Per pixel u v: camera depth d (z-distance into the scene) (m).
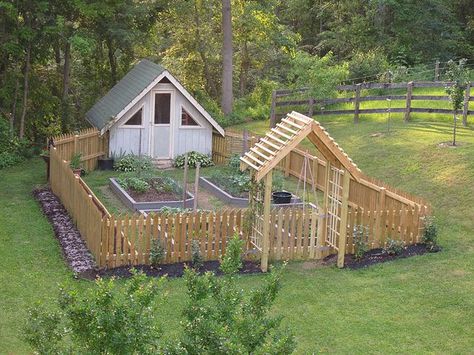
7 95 30.08
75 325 7.75
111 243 15.69
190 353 7.72
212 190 23.09
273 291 8.42
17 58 30.66
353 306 14.00
